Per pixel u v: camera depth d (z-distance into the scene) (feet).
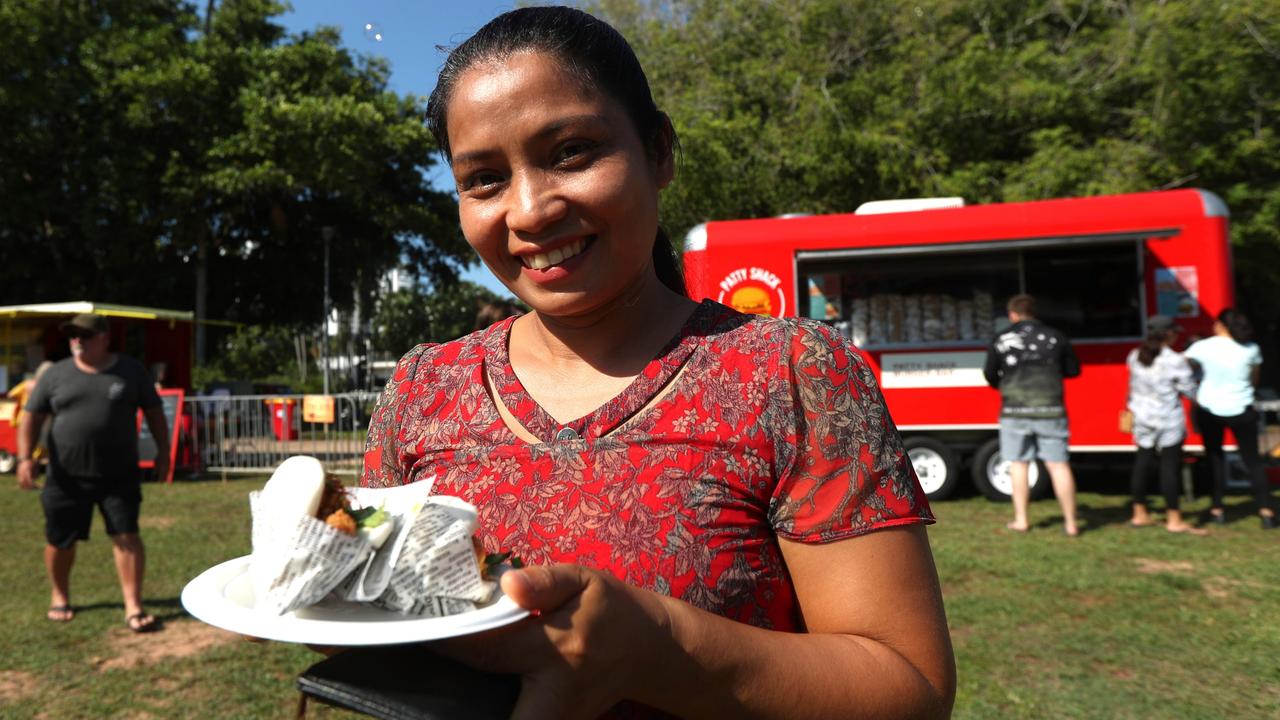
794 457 3.20
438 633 2.50
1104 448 26.50
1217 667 13.23
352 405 36.55
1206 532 21.98
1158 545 20.47
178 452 36.73
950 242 27.14
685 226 47.57
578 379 3.62
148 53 64.23
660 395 3.39
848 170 47.52
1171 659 13.56
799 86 50.29
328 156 65.10
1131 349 26.40
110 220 63.72
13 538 24.61
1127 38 45.57
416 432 3.85
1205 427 23.32
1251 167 46.16
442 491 3.53
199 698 12.75
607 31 3.53
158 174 66.39
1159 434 22.57
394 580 2.79
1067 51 50.98
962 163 49.55
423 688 2.69
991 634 14.73
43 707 12.45
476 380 3.79
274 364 83.30
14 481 36.50
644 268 3.67
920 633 3.12
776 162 49.14
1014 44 52.01
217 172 63.46
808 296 28.96
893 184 48.57
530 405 3.56
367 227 80.74
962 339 28.02
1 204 60.64
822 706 2.88
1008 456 22.72
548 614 2.65
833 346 3.34
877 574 3.11
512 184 3.40
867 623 3.10
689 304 3.80
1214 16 42.88
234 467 37.29
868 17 50.90
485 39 3.48
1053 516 24.66
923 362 28.25
